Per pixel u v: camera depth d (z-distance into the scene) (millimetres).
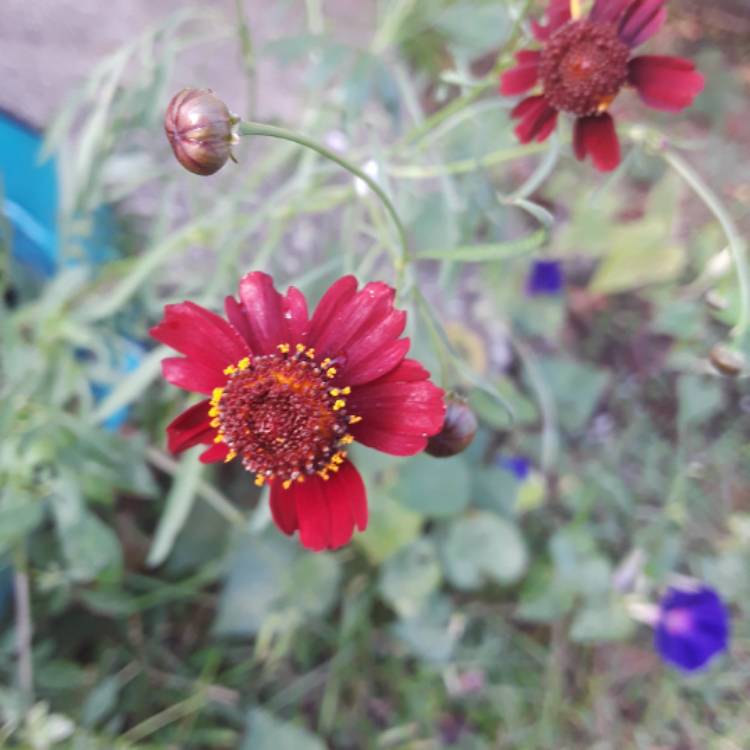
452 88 271
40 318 160
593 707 211
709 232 256
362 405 104
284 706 201
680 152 275
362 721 203
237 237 162
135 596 203
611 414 258
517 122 144
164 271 202
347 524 103
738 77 303
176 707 183
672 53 308
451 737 203
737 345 136
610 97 131
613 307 271
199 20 271
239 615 192
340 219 243
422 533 224
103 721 188
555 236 259
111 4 270
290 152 175
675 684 213
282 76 272
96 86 167
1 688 162
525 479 223
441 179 158
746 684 216
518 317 238
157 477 214
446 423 111
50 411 157
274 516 105
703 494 238
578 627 204
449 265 155
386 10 183
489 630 215
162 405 202
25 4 261
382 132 241
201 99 89
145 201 240
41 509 156
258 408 101
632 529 233
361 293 105
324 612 206
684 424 230
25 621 165
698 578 227
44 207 206
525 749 201
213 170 92
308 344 105
